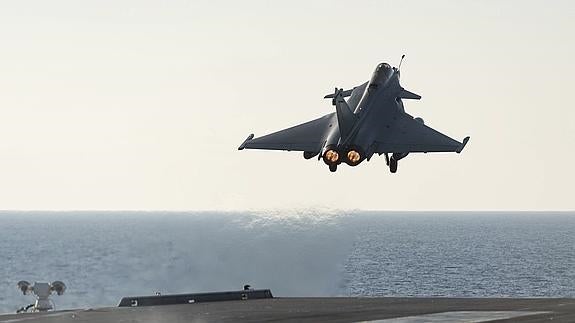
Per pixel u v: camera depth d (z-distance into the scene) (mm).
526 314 118188
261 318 118125
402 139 140750
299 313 123562
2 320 119812
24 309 152875
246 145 140375
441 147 137250
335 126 143250
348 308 130000
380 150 138375
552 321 110812
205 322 115375
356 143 136000
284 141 141250
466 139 139875
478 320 112562
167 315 123562
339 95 136750
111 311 129625
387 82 156625
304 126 146125
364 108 146875
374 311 125125
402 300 142875
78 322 117062
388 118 146875
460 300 141625
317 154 139375
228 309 130875
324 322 113250
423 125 147125
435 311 124000
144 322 116562
